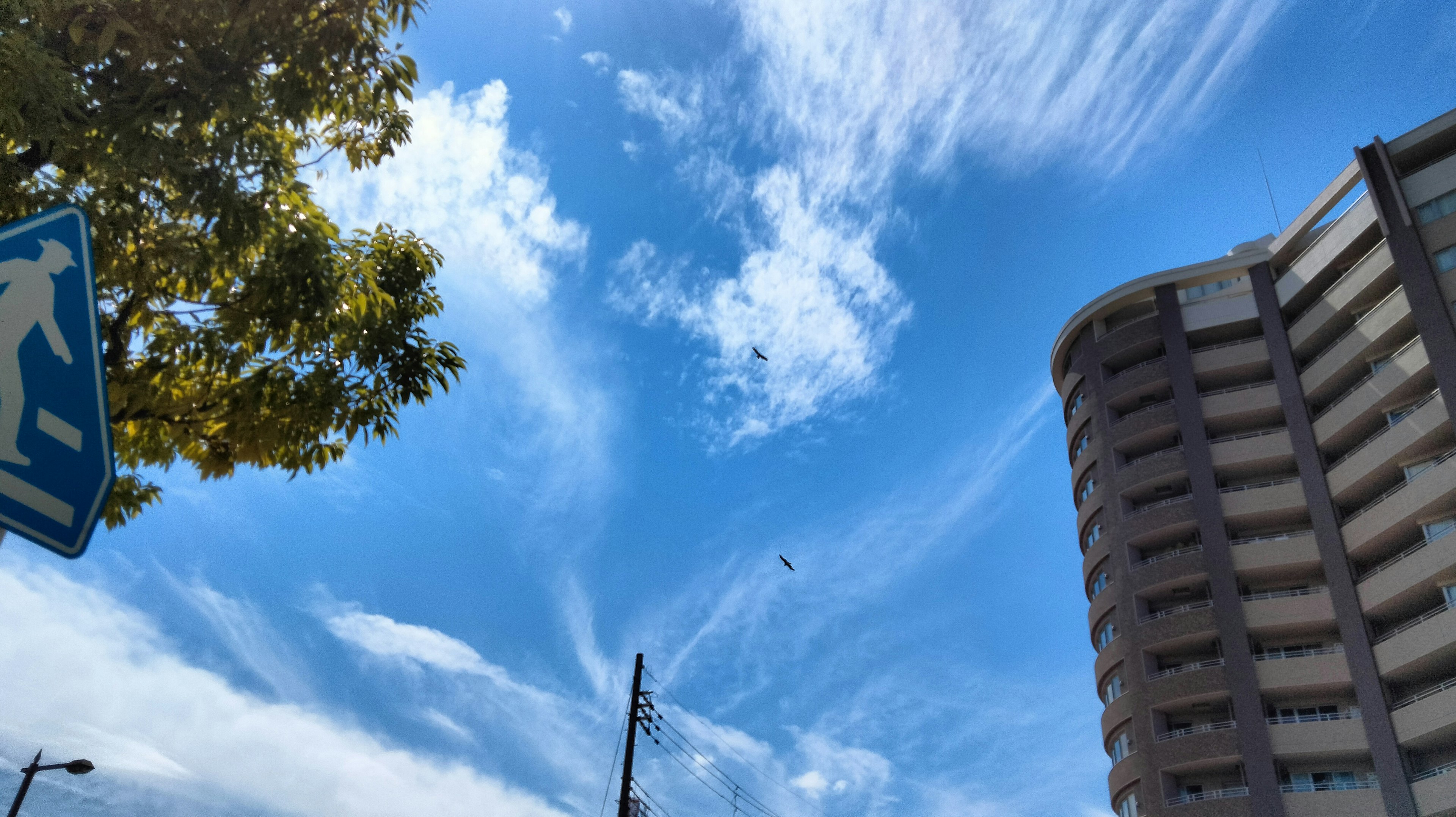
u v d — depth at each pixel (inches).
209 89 306.7
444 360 418.6
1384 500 1763.0
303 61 329.4
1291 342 2082.9
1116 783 1952.5
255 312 355.3
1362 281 1918.1
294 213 348.8
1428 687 1680.6
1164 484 2117.4
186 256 322.0
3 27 265.7
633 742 1371.8
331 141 403.9
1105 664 2074.3
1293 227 2164.1
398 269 422.6
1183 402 2142.0
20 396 116.6
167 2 293.0
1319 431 1951.3
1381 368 1850.4
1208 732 1812.3
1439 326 1734.7
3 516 110.7
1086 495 2349.9
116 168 293.3
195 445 386.3
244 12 307.6
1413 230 1825.8
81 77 297.1
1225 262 2247.8
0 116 261.4
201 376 369.4
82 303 127.9
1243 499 1980.8
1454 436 1684.3
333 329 388.5
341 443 406.3
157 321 353.1
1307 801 1670.8
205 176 314.3
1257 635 1875.0
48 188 287.9
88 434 123.8
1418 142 1877.5
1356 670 1726.1
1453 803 1528.1
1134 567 2065.7
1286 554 1891.0
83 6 279.4
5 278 118.5
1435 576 1641.2
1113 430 2231.8
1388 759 1626.5
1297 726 1739.7
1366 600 1759.4
